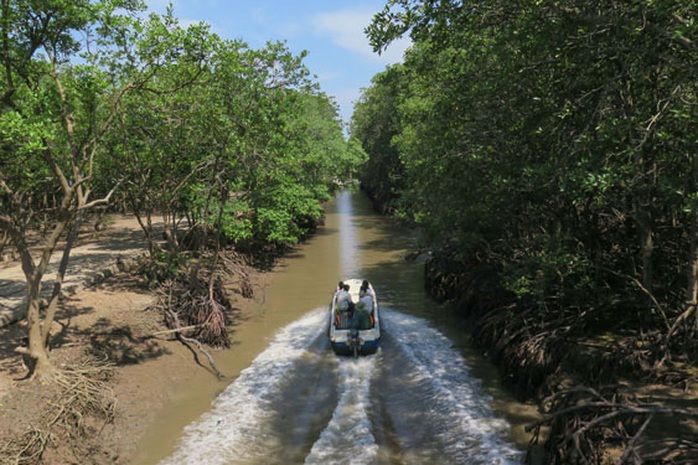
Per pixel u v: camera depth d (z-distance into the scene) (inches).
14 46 401.4
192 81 482.3
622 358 405.1
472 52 458.9
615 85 360.8
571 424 314.8
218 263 818.8
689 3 285.3
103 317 563.5
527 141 477.1
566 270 474.6
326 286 897.5
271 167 678.5
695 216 390.0
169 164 633.0
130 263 797.9
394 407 453.4
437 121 512.4
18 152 439.5
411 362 547.8
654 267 523.2
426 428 410.0
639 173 339.6
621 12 332.2
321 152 1144.2
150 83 549.6
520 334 504.7
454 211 648.4
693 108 309.7
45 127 346.9
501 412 427.8
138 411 426.3
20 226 557.3
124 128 544.1
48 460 329.4
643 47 346.9
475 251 754.2
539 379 443.8
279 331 666.2
